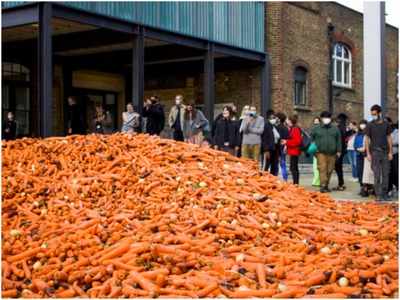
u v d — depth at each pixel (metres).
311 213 7.14
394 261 5.17
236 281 4.62
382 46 12.85
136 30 15.12
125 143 8.87
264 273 4.70
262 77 20.11
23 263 5.25
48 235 5.98
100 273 4.81
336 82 24.16
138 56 15.18
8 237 6.00
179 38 16.61
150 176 7.57
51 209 6.85
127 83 22.06
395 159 12.17
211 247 5.41
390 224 7.02
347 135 16.03
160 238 5.48
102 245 5.51
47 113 12.55
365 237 6.32
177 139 14.48
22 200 7.21
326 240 6.05
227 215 6.30
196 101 21.33
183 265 4.89
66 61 19.25
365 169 11.85
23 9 13.10
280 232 6.23
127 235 5.72
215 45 17.95
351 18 24.92
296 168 12.66
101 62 20.00
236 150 13.09
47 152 8.85
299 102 21.81
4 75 17.02
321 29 22.94
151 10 15.87
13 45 17.14
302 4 21.81
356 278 4.68
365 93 12.98
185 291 4.38
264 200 7.16
